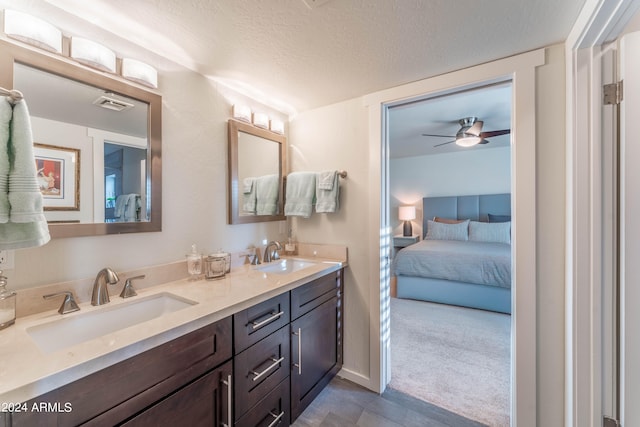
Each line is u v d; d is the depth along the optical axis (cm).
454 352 227
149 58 133
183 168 148
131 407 79
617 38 112
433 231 475
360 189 191
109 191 120
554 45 132
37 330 92
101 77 116
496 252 336
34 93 101
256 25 116
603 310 117
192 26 117
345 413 162
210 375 102
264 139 198
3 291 90
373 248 185
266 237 203
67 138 109
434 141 411
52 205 104
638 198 109
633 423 111
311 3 103
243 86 174
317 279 168
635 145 109
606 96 115
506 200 462
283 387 140
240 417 115
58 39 103
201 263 148
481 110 276
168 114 141
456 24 116
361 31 121
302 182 202
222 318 107
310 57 142
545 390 136
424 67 152
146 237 133
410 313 308
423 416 159
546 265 135
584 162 118
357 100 191
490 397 174
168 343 88
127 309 116
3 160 78
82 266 113
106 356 73
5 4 94
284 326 141
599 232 117
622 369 113
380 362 182
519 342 140
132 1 102
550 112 133
